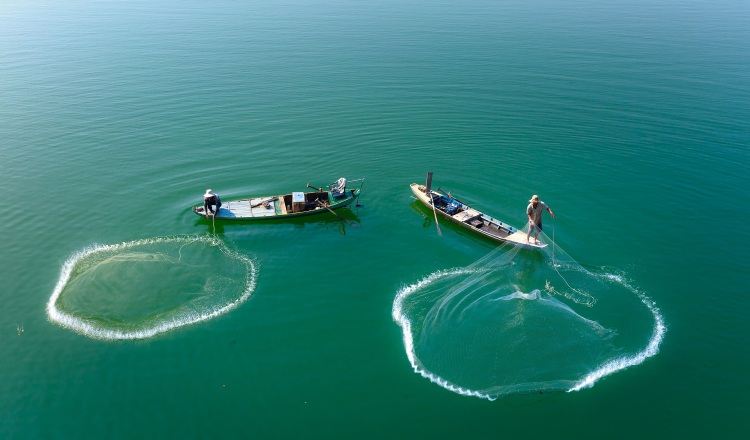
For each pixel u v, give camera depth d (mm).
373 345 25984
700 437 21234
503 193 40344
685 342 25828
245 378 24094
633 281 30328
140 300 28734
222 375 24266
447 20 106000
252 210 37344
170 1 140375
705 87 62938
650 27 100875
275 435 21438
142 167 44750
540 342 25000
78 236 35312
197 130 52125
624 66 72000
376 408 22500
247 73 69688
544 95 60469
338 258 33156
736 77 66750
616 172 43000
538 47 82750
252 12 118938
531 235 34156
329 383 23781
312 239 35094
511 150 47250
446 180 42406
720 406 22531
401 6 125938
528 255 32625
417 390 23297
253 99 60375
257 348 25859
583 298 28781
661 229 35312
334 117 54938
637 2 140125
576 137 49469
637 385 23312
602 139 48906
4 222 36625
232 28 99875
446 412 22203
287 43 86188
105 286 29609
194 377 24172
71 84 65875
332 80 66562
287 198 38281
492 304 27562
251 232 35750
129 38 91438
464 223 35750
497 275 30750
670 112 55156
